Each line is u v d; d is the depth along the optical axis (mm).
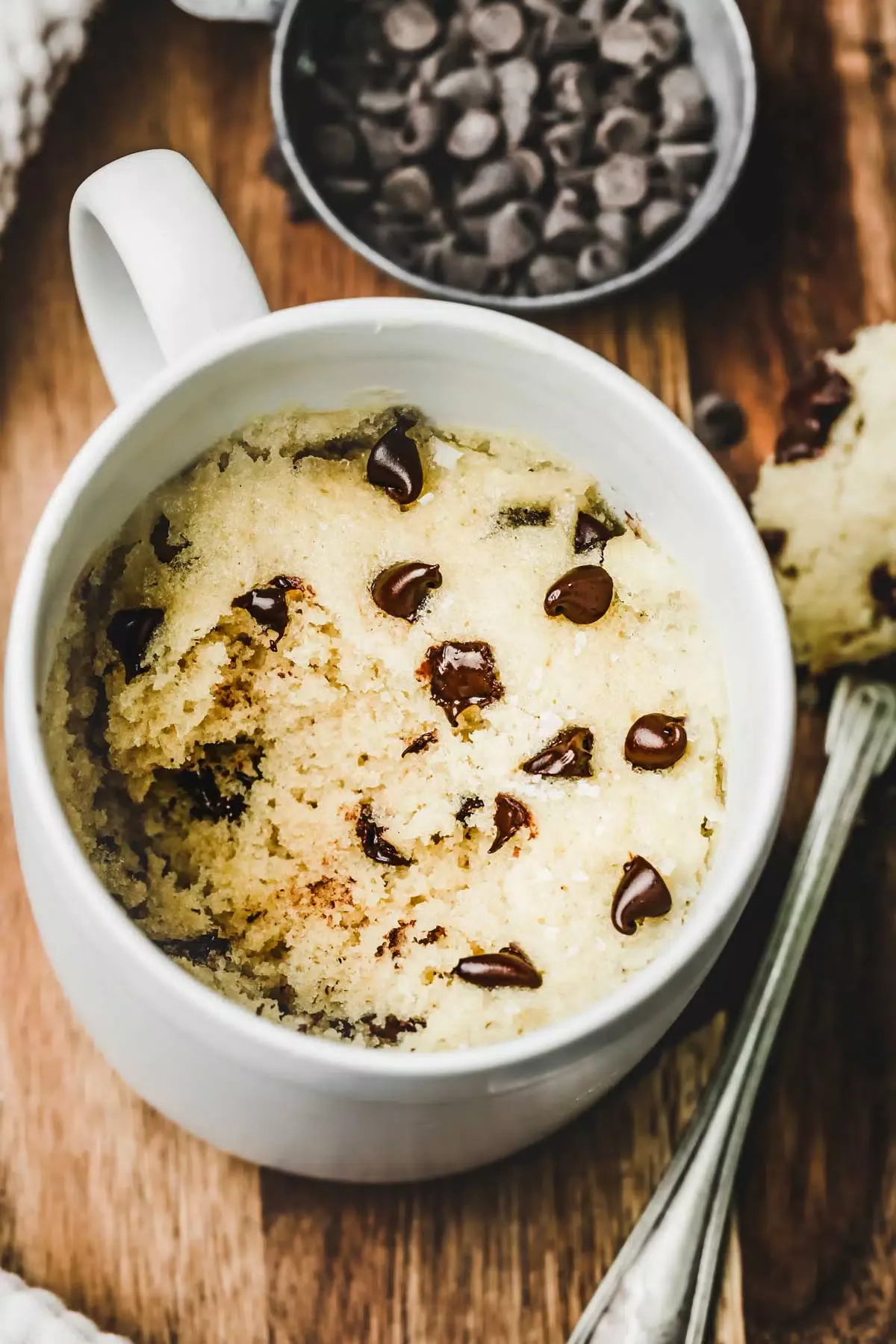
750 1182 390
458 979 337
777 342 428
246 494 353
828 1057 396
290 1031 310
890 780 409
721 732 346
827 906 402
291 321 337
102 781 344
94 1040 360
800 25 440
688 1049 393
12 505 408
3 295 414
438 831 344
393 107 456
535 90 456
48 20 417
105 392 413
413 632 350
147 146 424
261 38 433
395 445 354
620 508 357
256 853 344
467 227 450
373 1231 383
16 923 390
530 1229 385
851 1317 387
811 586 419
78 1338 374
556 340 341
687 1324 383
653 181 450
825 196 434
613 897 341
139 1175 383
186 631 348
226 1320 379
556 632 352
